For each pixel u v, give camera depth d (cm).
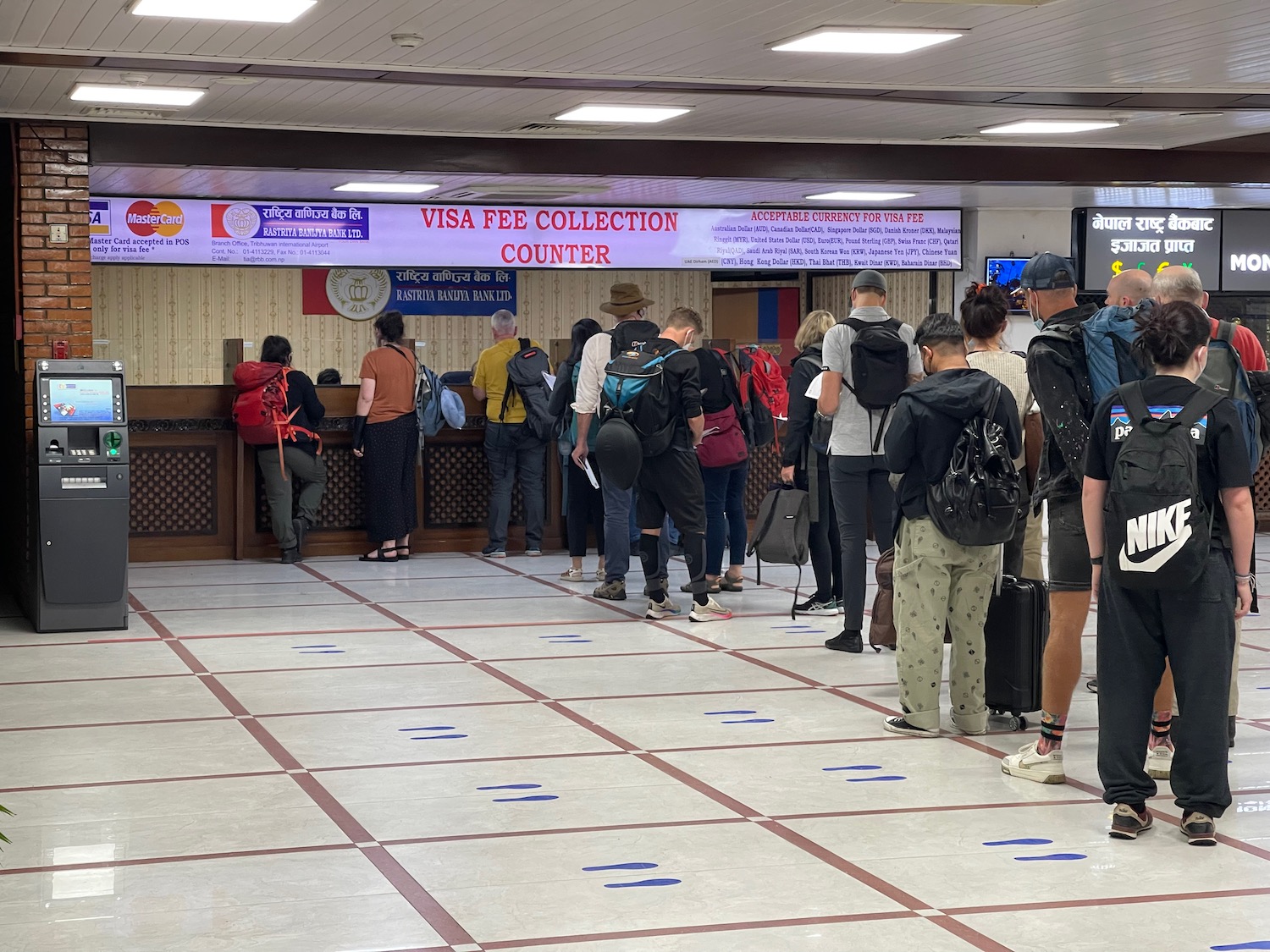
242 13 648
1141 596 441
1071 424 489
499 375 1106
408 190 1205
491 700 637
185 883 405
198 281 1631
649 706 625
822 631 802
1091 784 508
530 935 366
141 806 479
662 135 1041
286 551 1083
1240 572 431
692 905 388
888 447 555
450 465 1156
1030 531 625
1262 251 1370
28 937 364
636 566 1078
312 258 1277
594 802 486
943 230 1419
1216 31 709
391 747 557
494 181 1125
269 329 1661
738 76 819
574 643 770
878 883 406
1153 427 427
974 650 572
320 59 757
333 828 457
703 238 1372
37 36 692
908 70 806
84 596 803
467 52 743
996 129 1032
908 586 570
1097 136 1083
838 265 1399
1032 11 660
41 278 905
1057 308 517
